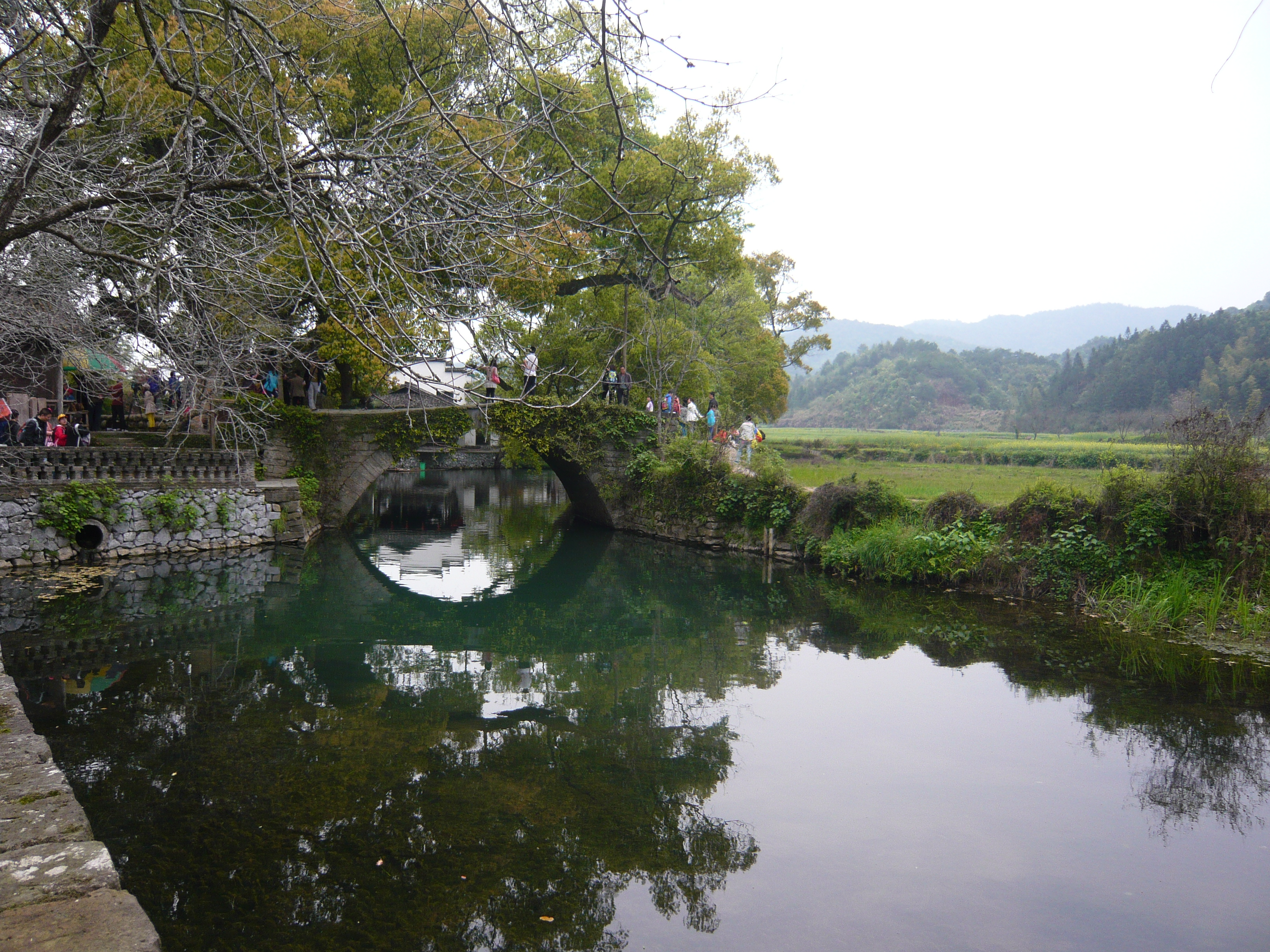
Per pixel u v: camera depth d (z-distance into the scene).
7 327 7.79
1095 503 14.25
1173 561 13.00
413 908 4.83
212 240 5.50
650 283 14.80
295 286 7.00
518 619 14.22
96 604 13.04
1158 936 4.68
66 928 2.68
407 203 4.58
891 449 35.28
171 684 9.35
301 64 4.97
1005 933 4.70
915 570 16.34
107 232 7.07
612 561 20.53
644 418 25.31
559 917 4.80
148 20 5.41
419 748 7.61
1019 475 24.45
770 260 45.81
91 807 6.07
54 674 9.54
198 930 4.52
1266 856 5.65
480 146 4.80
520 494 43.31
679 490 23.66
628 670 10.85
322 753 7.35
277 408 22.39
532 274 5.17
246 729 7.91
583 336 27.05
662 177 17.67
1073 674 10.21
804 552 19.19
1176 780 6.97
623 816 6.25
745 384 38.66
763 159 22.67
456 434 23.80
